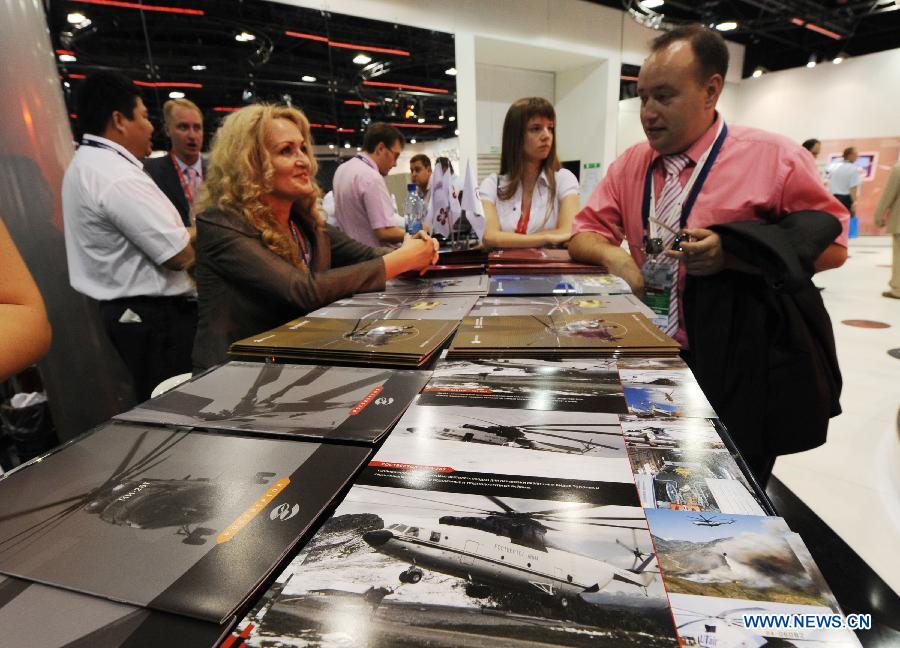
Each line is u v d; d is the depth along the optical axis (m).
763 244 0.83
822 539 1.46
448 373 0.63
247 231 1.08
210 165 1.14
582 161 6.27
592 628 0.26
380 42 3.99
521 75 6.03
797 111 8.20
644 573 0.30
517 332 0.77
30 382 1.81
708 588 0.28
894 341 3.20
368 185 2.40
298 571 0.31
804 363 0.96
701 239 0.90
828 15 5.34
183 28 3.00
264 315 1.12
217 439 0.49
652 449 0.43
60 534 0.36
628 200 1.28
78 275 1.74
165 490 0.41
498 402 0.54
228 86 3.26
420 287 1.19
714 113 1.07
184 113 2.46
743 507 0.35
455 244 1.59
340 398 0.57
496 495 0.37
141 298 1.74
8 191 1.69
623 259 1.22
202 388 0.62
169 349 1.83
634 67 5.97
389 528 0.34
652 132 1.07
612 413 0.50
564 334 0.75
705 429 0.47
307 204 1.31
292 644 0.26
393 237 2.45
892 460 1.83
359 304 1.03
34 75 1.69
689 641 0.25
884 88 7.34
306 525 0.36
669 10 5.22
